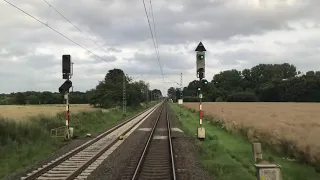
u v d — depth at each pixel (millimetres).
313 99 135875
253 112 63000
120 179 13672
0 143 20266
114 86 101312
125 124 46062
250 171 15422
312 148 18438
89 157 19062
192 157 19203
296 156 18375
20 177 14227
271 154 19953
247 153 20766
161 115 69062
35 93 160875
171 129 37656
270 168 9055
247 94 170250
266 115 52469
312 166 16688
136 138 29188
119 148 22938
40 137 24641
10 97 159625
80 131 32656
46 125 30375
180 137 29719
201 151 21172
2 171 15391
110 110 71125
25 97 153750
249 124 34469
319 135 23406
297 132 25531
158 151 21484
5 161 17438
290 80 147250
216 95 184125
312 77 140125
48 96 157750
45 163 17359
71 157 19062
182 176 14250
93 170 15531
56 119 34625
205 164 16781
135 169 15148
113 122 52562
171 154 19188
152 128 39156
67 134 27578
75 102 158750
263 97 157750
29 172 15242
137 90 108250
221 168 15727
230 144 24719
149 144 24734
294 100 141625
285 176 14414
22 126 24359
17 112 51188
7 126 22812
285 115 52094
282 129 28250
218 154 19922
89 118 45500
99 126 42219
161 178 13969
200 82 28312
